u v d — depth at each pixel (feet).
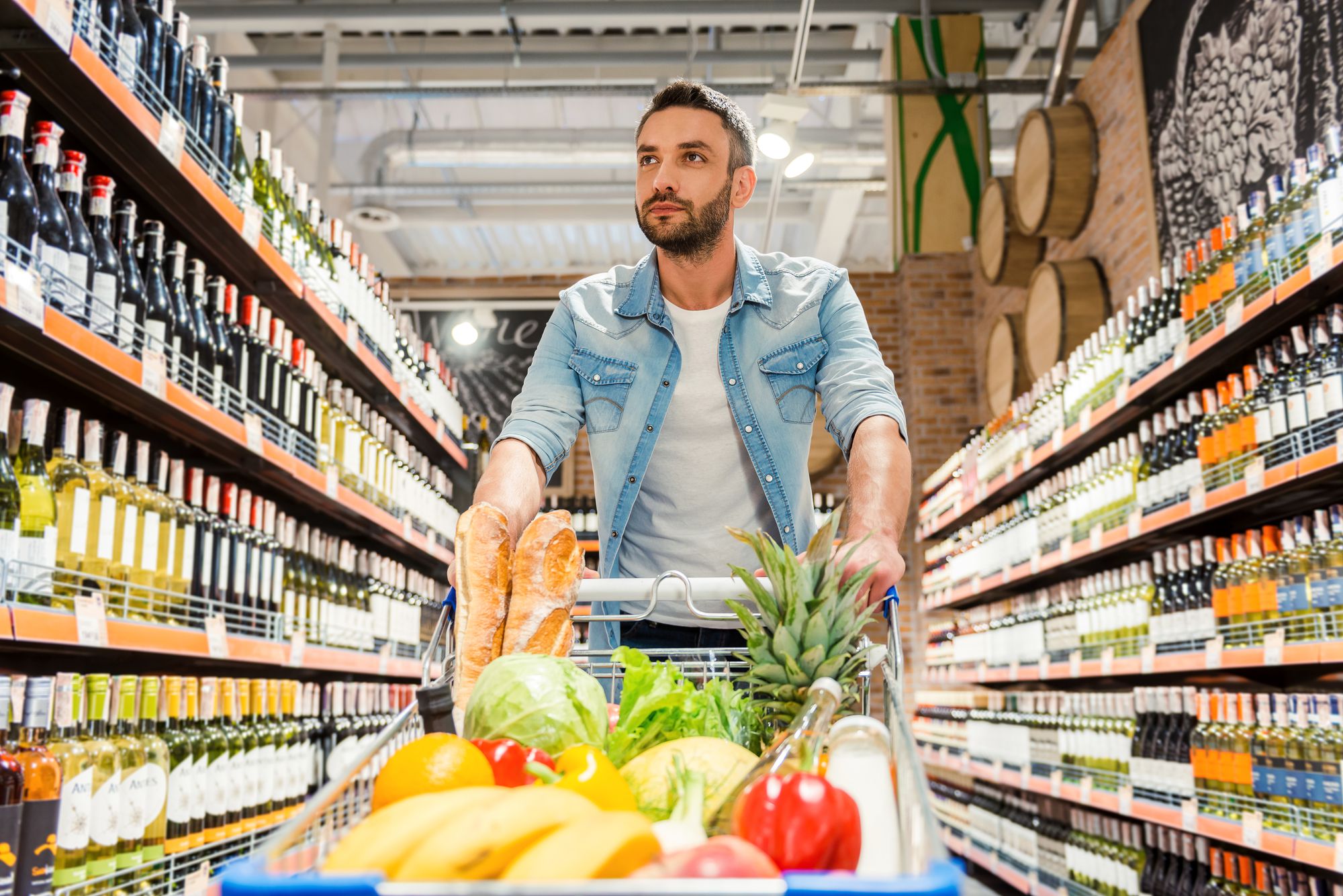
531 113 29.84
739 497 6.27
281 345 12.30
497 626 4.09
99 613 7.42
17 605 6.63
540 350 6.37
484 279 31.58
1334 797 9.85
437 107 29.30
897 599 4.22
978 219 22.98
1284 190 13.50
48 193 7.80
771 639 4.06
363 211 26.35
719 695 4.10
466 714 3.67
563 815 2.35
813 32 27.32
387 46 27.25
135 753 7.83
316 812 2.43
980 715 21.54
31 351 8.01
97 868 7.30
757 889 1.90
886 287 28.58
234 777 10.03
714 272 6.19
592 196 30.66
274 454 11.21
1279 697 10.76
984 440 21.50
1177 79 16.42
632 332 6.32
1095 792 15.24
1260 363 11.53
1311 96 12.94
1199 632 12.57
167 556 9.30
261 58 24.68
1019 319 21.71
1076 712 16.66
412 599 17.42
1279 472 10.37
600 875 2.08
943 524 23.97
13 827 5.86
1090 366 16.11
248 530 11.34
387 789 2.94
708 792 3.22
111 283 8.29
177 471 9.76
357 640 14.73
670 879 1.92
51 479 7.79
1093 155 19.24
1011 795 22.59
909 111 24.14
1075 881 17.35
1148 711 14.29
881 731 3.03
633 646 5.98
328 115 26.66
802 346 6.23
